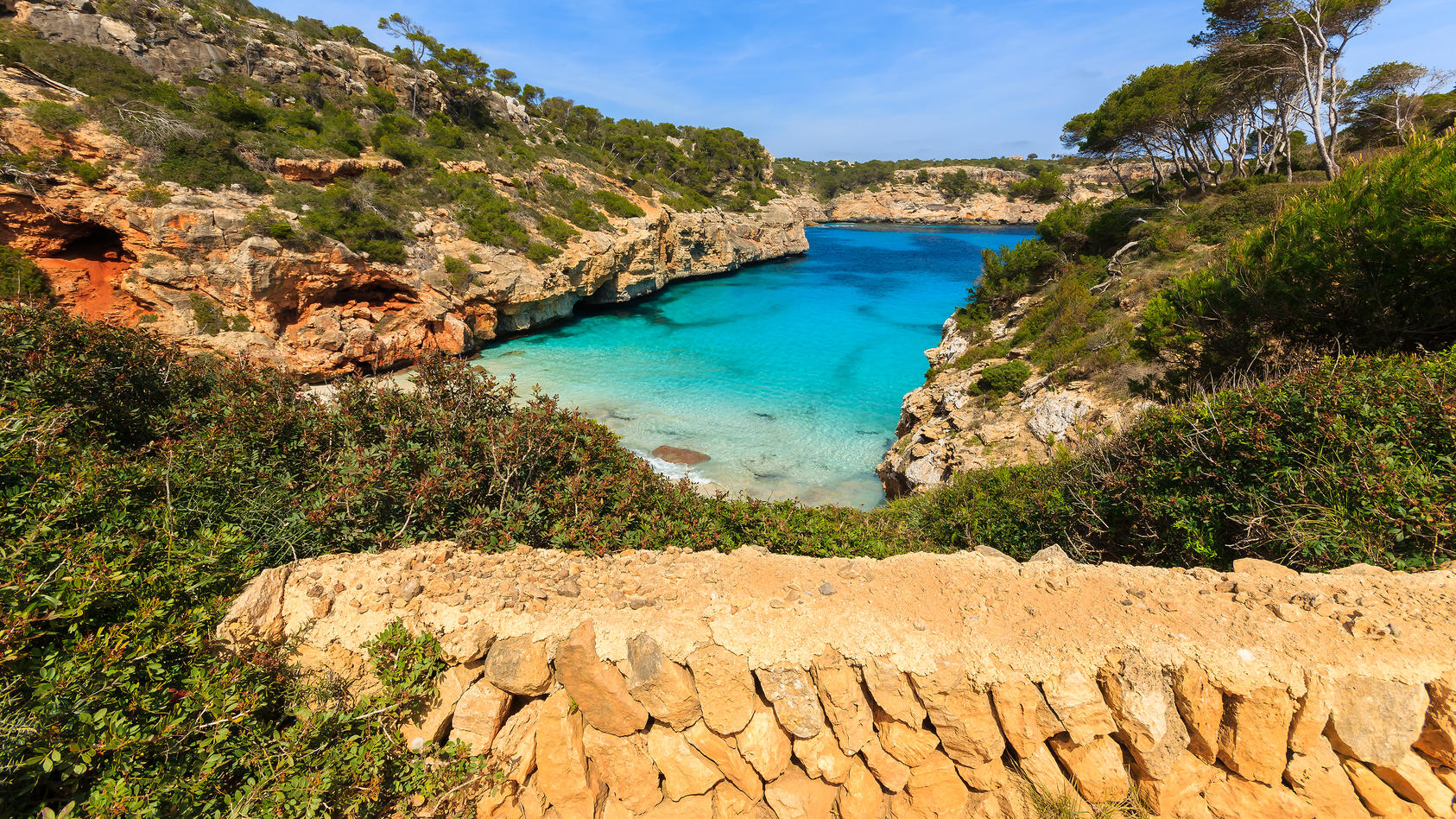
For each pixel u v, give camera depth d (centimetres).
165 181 2725
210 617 354
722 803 400
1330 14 2358
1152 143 3444
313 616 392
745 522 631
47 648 295
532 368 3253
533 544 539
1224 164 3391
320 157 3462
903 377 3281
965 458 1659
